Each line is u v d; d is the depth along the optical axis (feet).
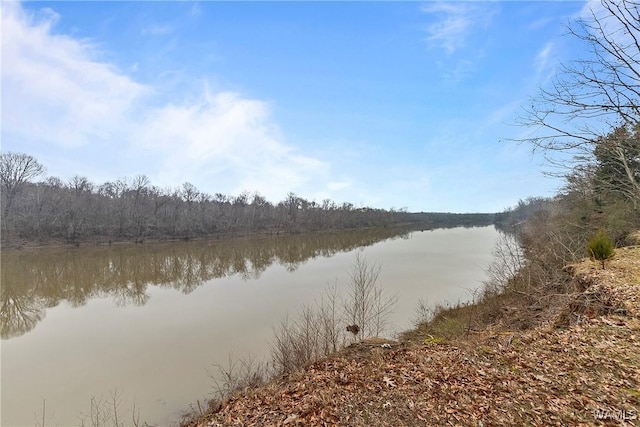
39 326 55.98
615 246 47.91
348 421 16.35
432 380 19.02
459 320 45.65
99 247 167.73
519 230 157.48
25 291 81.20
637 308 22.97
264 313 58.49
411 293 67.36
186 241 201.46
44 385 35.63
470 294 65.36
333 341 32.04
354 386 19.71
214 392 31.63
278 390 22.12
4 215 172.04
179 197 249.75
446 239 208.44
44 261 123.44
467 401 16.58
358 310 48.83
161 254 143.54
